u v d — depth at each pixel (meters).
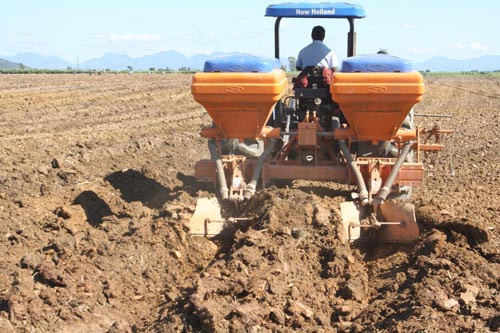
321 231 9.87
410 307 8.41
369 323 8.34
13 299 8.51
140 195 12.61
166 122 20.84
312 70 11.72
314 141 10.85
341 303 8.84
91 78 44.94
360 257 9.86
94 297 8.82
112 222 10.50
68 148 15.62
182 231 9.97
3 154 14.55
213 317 8.14
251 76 10.45
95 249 9.55
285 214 10.02
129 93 30.30
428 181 13.58
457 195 12.34
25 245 10.27
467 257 9.21
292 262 9.30
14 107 22.97
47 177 13.05
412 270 9.22
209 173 11.04
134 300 8.94
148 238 9.84
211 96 10.52
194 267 9.70
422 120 22.48
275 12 11.85
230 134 10.91
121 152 15.39
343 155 10.94
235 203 10.46
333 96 10.39
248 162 11.16
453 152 16.27
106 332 8.32
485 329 7.95
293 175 10.97
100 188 12.46
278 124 11.85
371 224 10.11
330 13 11.72
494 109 26.56
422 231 10.15
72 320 8.43
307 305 8.68
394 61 10.34
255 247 9.41
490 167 14.70
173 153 15.93
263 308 8.41
